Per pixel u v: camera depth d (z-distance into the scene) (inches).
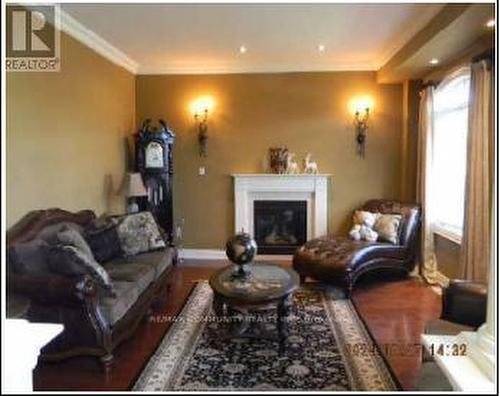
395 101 257.8
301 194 266.8
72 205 189.2
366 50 228.4
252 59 249.9
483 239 164.7
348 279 192.1
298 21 179.9
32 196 158.1
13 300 119.3
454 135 213.2
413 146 248.7
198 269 245.3
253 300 133.7
